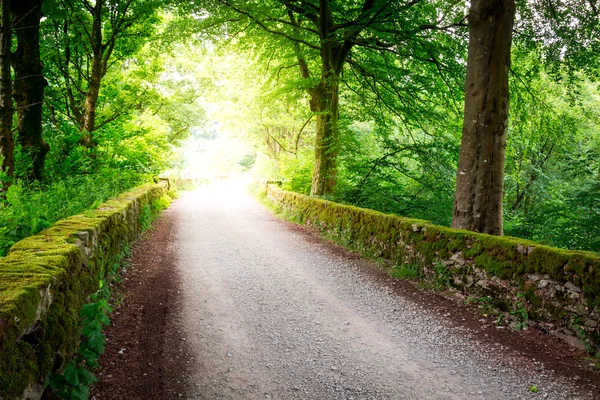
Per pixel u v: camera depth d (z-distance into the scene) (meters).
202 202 18.36
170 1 12.13
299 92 15.41
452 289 5.77
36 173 8.88
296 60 16.11
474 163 6.64
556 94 12.31
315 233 10.85
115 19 13.11
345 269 7.22
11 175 7.37
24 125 8.79
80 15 12.65
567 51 9.97
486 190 6.59
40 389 2.43
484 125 6.54
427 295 5.80
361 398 3.30
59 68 13.32
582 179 12.55
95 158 12.25
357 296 5.79
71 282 3.32
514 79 11.88
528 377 3.60
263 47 15.94
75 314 3.21
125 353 3.76
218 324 4.68
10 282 2.50
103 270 4.71
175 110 25.50
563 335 4.20
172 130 26.86
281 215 14.29
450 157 12.15
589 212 10.09
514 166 15.74
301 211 12.84
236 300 5.50
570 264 4.18
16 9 8.57
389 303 5.52
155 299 5.29
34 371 2.30
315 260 7.87
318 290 6.04
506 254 5.00
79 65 14.10
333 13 13.57
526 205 19.03
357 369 3.76
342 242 9.24
